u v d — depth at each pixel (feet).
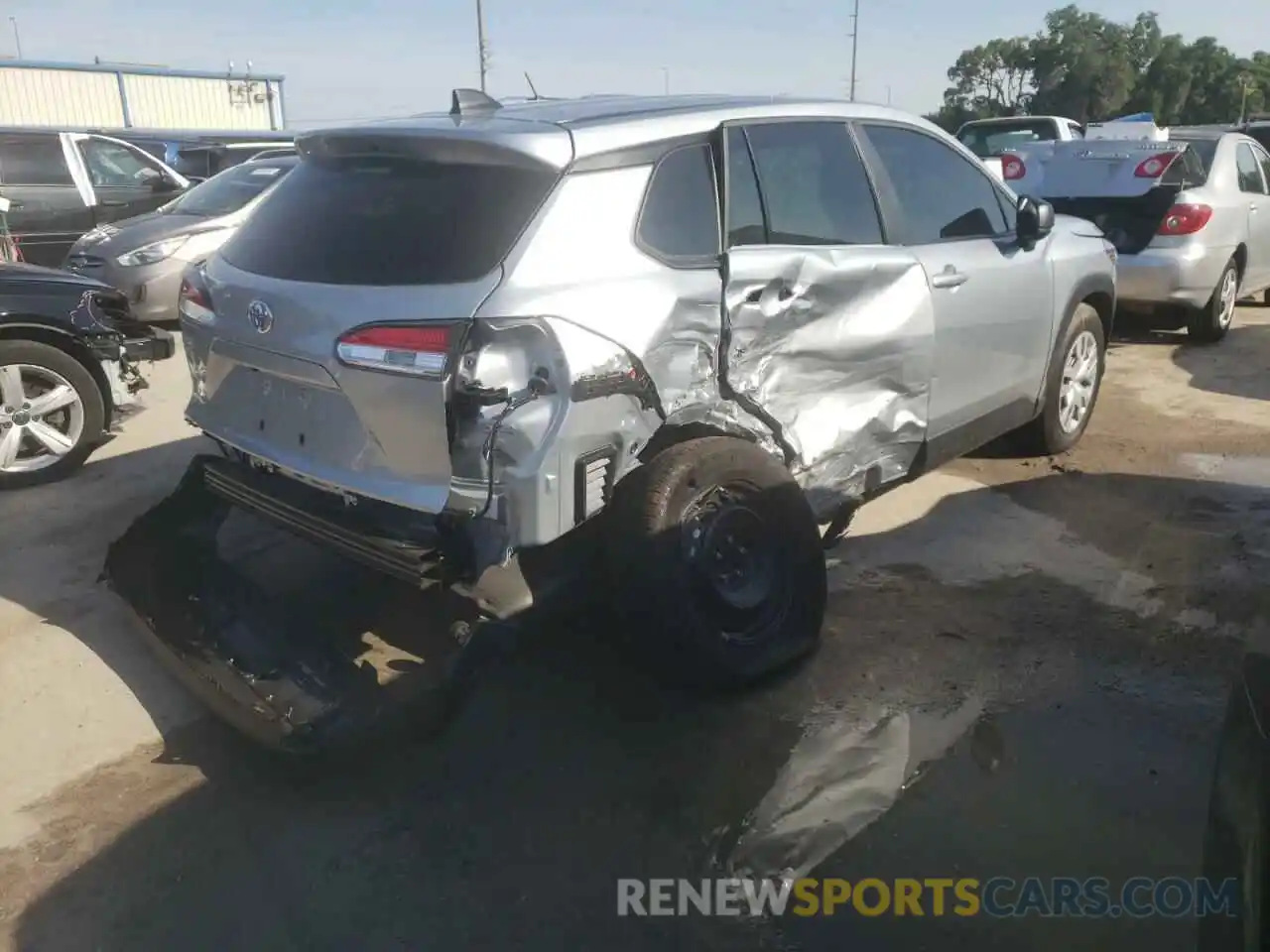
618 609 11.25
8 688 12.37
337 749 9.96
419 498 10.01
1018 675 12.37
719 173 11.93
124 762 11.05
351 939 8.69
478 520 10.03
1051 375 18.03
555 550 10.57
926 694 12.03
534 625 10.36
